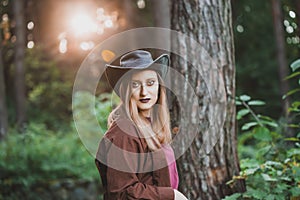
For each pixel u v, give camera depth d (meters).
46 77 12.74
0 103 8.63
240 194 3.15
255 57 12.27
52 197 7.30
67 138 8.40
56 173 7.65
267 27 12.38
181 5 3.37
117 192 2.36
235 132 3.37
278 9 9.50
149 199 2.36
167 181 2.46
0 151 7.32
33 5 8.73
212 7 3.34
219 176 3.26
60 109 12.70
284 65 9.45
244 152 5.32
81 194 7.57
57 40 9.41
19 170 7.14
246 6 12.37
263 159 3.64
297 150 3.42
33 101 12.65
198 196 3.24
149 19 10.98
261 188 3.29
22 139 7.94
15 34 8.96
